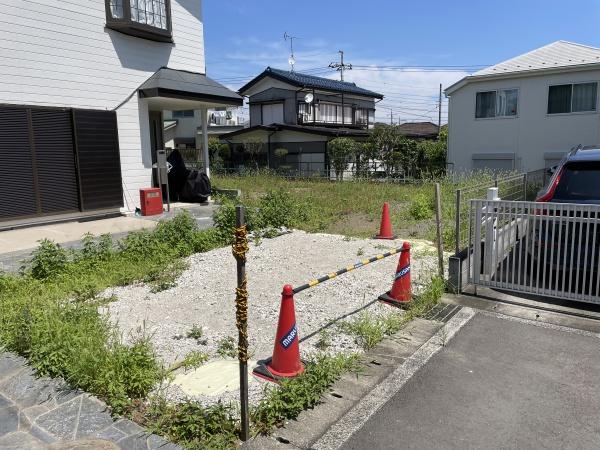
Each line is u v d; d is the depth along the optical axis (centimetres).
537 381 330
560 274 509
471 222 518
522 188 819
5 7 816
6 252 696
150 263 619
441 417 290
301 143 2631
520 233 483
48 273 568
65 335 359
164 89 1043
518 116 1806
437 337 403
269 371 332
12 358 361
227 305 490
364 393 318
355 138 2667
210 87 1176
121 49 1030
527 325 425
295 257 676
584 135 1694
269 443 265
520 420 286
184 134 3338
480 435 272
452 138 1969
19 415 294
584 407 297
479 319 441
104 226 902
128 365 320
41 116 880
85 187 956
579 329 414
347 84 3481
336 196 1369
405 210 1074
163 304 496
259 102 3009
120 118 1038
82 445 261
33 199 879
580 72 1669
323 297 503
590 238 465
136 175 1084
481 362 358
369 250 705
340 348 380
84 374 317
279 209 910
